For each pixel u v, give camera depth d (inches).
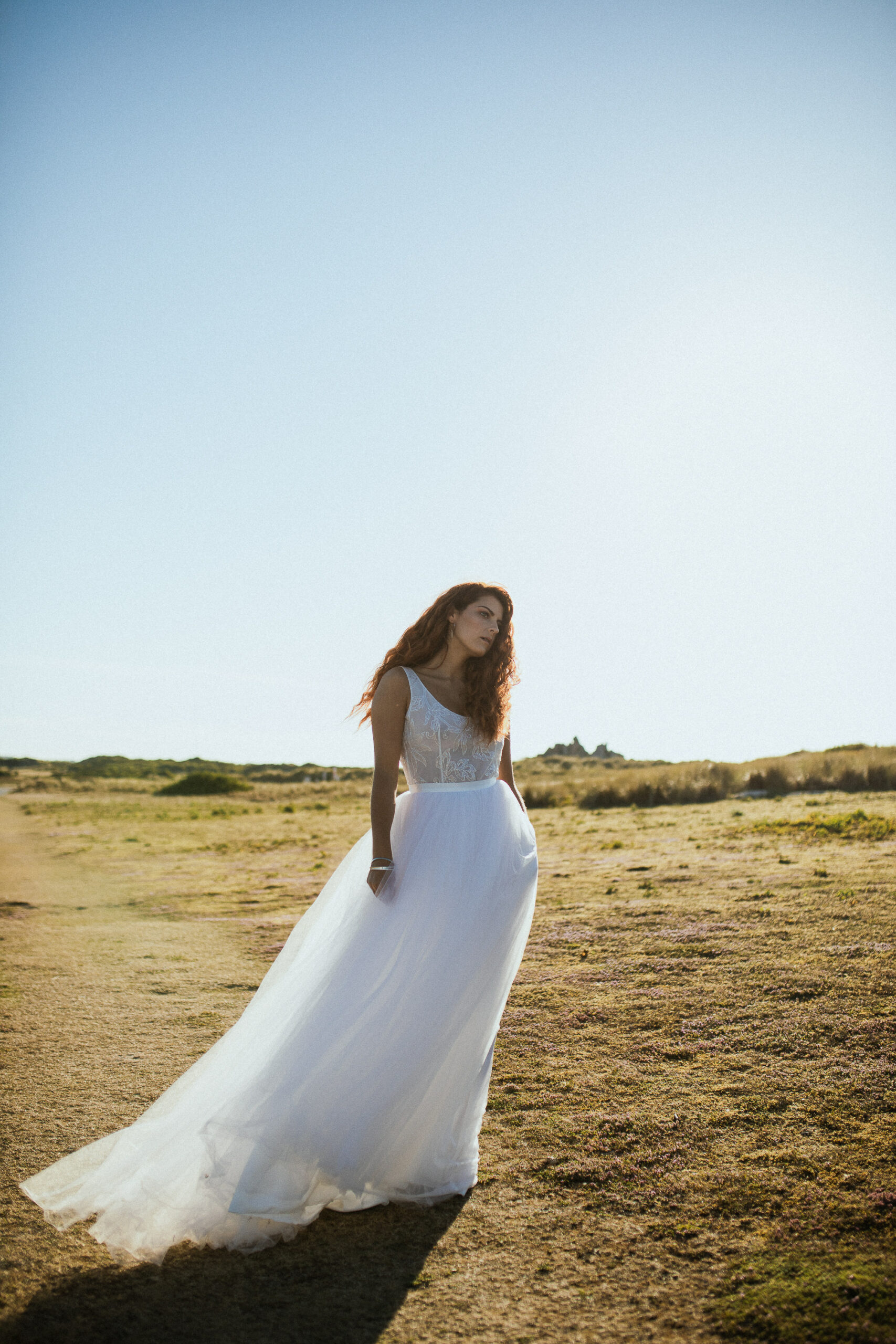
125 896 349.4
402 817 106.7
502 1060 140.4
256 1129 90.4
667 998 166.6
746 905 244.2
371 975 97.5
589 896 281.0
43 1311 79.0
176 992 192.1
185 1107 97.3
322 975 99.6
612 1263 84.3
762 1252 84.4
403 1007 96.3
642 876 311.9
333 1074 93.5
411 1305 78.6
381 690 107.4
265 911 302.4
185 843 589.6
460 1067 98.7
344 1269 85.1
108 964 221.0
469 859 102.7
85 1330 75.9
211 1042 155.5
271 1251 89.4
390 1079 94.3
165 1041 156.3
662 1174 100.9
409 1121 95.7
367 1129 92.7
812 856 326.3
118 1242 87.0
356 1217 95.7
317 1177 92.3
